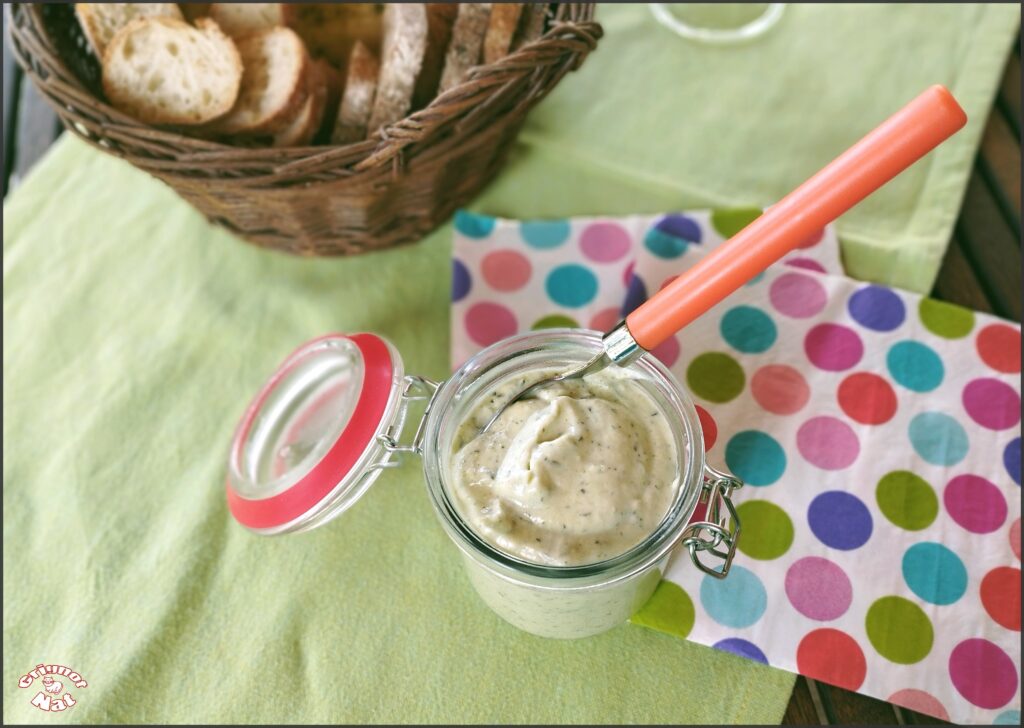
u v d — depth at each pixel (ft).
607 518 2.03
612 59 3.83
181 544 2.79
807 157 3.46
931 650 2.39
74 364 3.24
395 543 2.77
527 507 2.06
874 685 2.35
